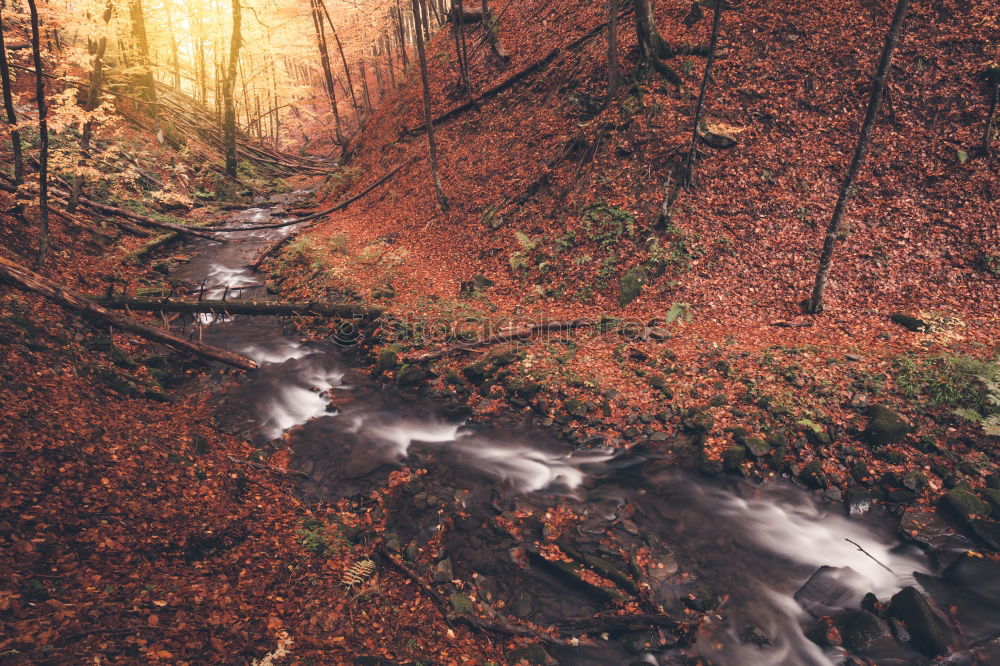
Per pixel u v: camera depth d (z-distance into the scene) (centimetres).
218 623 468
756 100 1455
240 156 3122
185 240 1909
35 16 977
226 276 1675
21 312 902
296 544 646
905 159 1273
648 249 1338
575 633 570
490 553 679
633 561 658
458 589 621
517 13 2295
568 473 845
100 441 677
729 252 1289
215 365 1138
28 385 727
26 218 1301
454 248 1672
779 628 583
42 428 639
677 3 1750
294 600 541
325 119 4878
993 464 752
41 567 462
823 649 557
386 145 2461
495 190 1736
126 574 494
